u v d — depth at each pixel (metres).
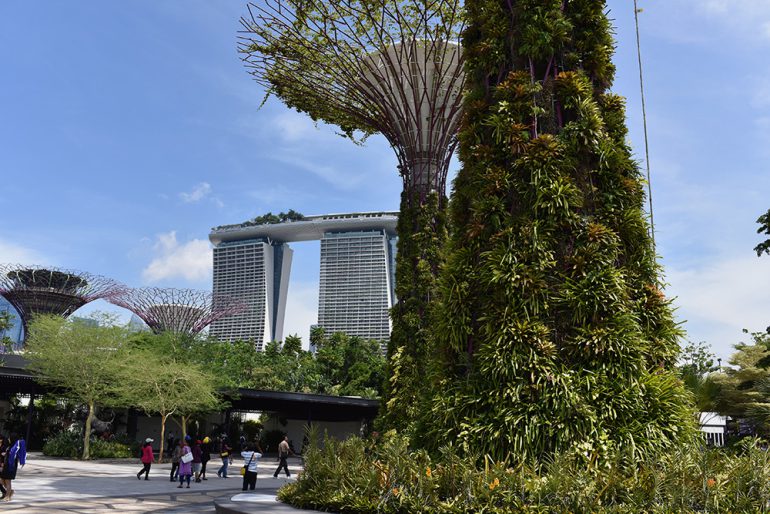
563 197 7.95
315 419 52.41
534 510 6.04
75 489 16.92
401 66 19.94
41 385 36.97
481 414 7.49
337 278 179.38
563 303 7.75
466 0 9.80
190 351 40.50
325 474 8.17
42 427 41.97
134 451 37.00
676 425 7.34
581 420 7.07
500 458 7.18
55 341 31.91
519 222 8.06
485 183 8.41
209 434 50.78
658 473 6.18
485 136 8.80
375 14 19.86
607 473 6.40
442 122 19.41
